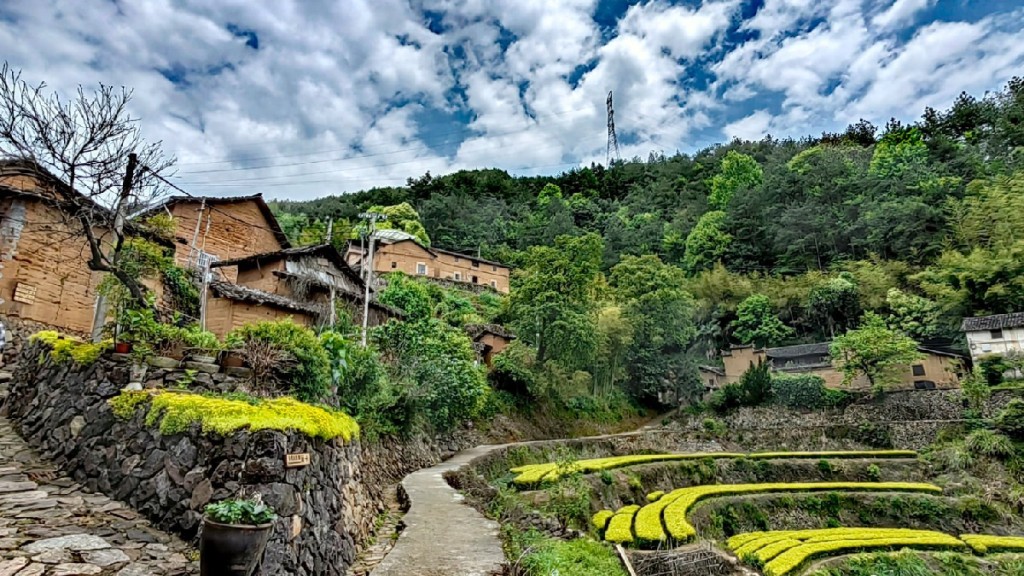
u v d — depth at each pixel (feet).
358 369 34.58
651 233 204.33
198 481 15.57
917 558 50.88
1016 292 101.19
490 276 152.87
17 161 26.78
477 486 42.83
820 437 93.76
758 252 165.17
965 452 77.82
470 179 275.18
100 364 22.08
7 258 36.73
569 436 88.28
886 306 122.01
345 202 221.46
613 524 46.44
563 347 87.30
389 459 41.27
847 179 167.43
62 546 13.73
